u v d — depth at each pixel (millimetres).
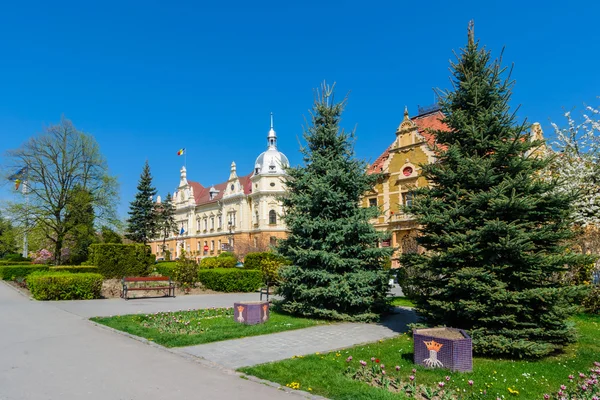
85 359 7953
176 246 87438
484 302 8859
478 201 8938
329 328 11641
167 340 9594
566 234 8734
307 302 13320
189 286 23281
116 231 41312
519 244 8422
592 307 14016
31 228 36562
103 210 39594
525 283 8781
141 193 57031
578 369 7707
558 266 8641
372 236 12984
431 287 10102
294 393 6148
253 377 6863
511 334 8461
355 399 5891
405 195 35094
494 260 8797
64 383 6488
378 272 12852
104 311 14695
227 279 22484
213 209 76125
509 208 8727
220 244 73125
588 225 16672
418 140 34594
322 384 6527
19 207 35531
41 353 8414
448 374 7195
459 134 10141
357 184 13312
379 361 7957
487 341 8492
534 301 8602
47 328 11188
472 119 9656
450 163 10086
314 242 13125
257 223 63188
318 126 14117
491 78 9977
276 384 6535
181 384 6508
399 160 35906
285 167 14398
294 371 7188
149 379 6742
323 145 14047
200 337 9945
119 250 27750
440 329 8500
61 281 18156
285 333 10883
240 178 73562
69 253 42875
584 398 6086
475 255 8977
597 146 18844
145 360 7926
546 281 9070
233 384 6539
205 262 29000
